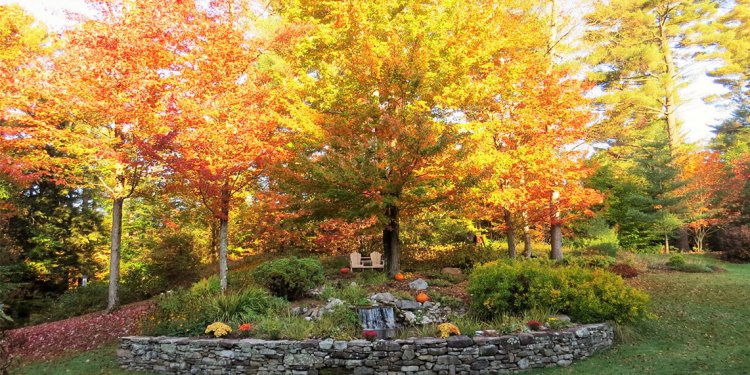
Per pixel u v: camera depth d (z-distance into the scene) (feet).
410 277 45.11
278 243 69.56
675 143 90.74
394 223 45.42
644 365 26.45
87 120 37.47
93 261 65.92
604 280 33.32
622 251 68.64
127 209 80.79
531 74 48.21
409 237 67.31
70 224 63.82
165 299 35.91
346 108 44.21
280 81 43.73
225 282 39.34
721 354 27.37
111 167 41.91
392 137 39.83
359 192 40.04
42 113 35.01
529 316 31.91
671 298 39.99
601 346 29.91
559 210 52.49
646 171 75.92
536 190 48.93
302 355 26.99
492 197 45.91
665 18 96.63
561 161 48.29
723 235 66.90
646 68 89.92
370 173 37.91
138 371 29.25
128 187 44.52
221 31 34.17
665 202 72.59
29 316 51.11
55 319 46.42
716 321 33.60
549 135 48.75
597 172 78.74
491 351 27.07
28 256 58.13
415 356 26.71
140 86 32.71
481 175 39.06
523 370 27.04
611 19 67.21
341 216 42.09
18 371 30.40
